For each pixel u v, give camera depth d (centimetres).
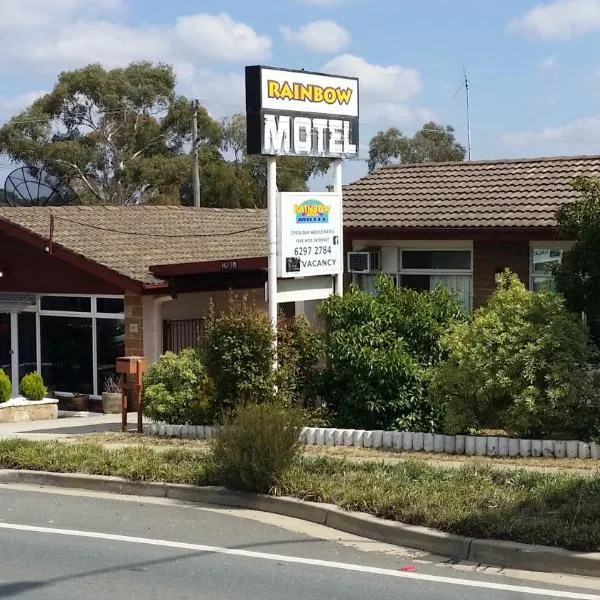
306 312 2161
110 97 6034
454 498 930
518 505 898
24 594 727
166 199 5425
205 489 1066
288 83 1527
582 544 779
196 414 1541
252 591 727
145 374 1620
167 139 6291
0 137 6006
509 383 1251
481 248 1986
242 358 1469
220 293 2273
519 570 780
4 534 920
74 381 2236
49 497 1106
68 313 2231
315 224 1569
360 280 2152
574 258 1398
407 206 2075
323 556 830
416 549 850
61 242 2145
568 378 1231
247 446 1038
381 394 1388
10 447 1317
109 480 1136
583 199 1462
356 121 1644
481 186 2083
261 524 955
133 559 825
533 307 1291
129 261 2127
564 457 1219
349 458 1233
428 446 1303
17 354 2309
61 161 5850
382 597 708
